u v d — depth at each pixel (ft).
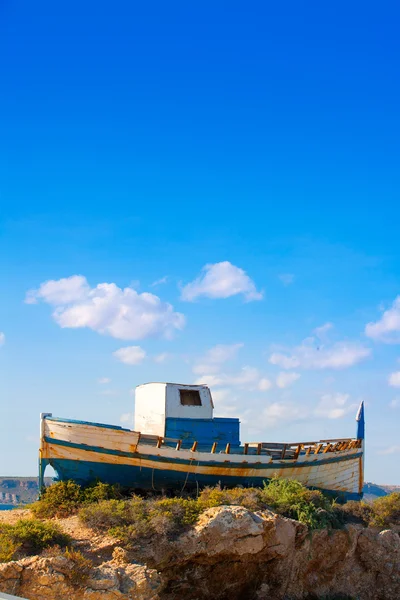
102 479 98.53
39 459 98.68
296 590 96.17
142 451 99.30
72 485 96.43
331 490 123.65
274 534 89.92
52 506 92.43
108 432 98.37
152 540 81.51
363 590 104.58
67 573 72.08
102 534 81.61
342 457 126.31
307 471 116.57
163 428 110.73
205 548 83.56
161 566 81.41
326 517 100.12
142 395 116.67
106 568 74.69
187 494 102.58
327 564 100.83
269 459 109.40
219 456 104.27
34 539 76.69
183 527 85.15
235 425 115.75
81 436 97.86
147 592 74.33
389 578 104.83
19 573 71.41
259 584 92.73
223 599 90.63
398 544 105.91
